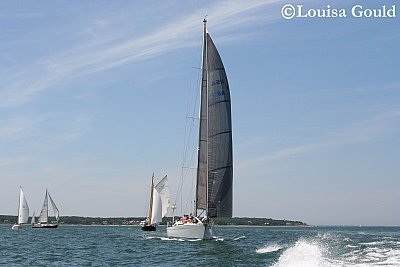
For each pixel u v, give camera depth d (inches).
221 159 2050.9
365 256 1261.1
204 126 2084.2
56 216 5546.3
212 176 2050.9
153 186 4188.0
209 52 2086.6
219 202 2037.4
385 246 1662.2
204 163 2074.3
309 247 1517.0
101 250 1862.7
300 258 1237.1
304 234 3833.7
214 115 2069.4
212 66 2082.9
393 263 1111.6
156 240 2484.0
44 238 3036.4
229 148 2055.9
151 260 1423.5
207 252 1625.2
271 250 1681.8
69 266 1312.7
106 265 1326.3
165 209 4298.7
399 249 1486.2
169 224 2231.8
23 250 1904.5
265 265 1222.9
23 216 5027.1
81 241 2591.0
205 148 2078.0
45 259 1512.1
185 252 1644.9
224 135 2058.3
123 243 2283.5
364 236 3100.4
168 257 1496.1
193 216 2085.4
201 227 1999.3
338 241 2042.3
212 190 2042.3
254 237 2979.8
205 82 2092.8
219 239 2289.6
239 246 1881.2
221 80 2065.7
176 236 2111.2
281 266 1132.5
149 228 4067.4
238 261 1331.2
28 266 1315.2
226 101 2062.0
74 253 1732.3
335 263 1121.4
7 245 2255.2
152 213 4087.1
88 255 1640.0
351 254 1311.5
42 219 5457.7
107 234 3735.2
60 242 2522.1
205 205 2059.5
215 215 2038.6
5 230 5036.9
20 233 4128.9
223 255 1515.7
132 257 1533.0
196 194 2078.0
